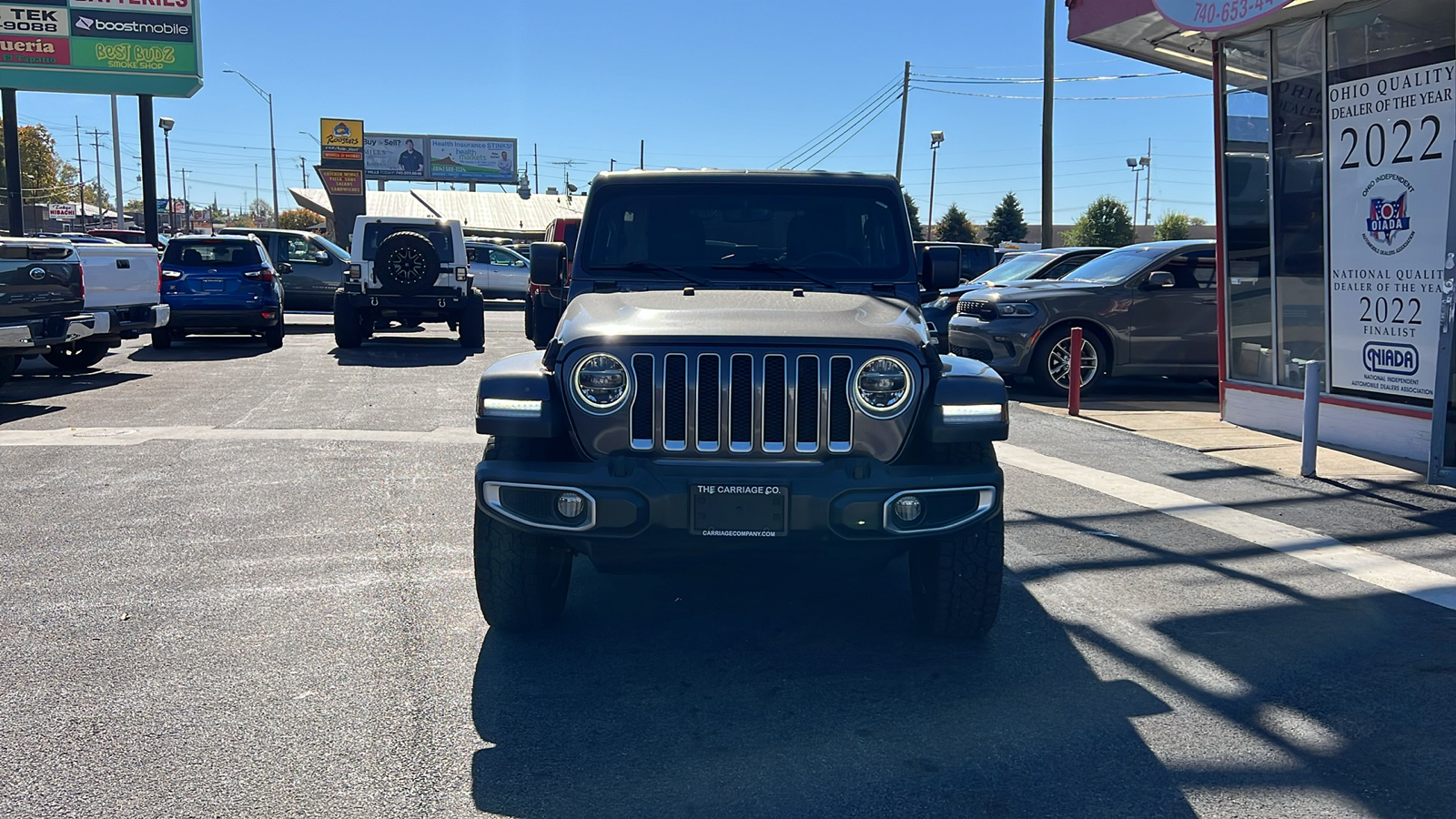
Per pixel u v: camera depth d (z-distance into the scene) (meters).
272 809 3.15
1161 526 6.50
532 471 4.01
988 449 4.30
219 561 5.61
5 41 26.58
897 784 3.32
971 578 4.27
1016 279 14.19
